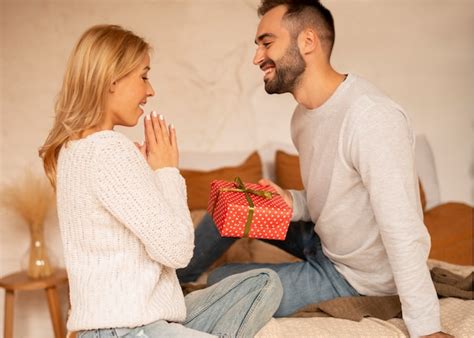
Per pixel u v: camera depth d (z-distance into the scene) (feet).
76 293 4.74
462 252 8.40
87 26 9.84
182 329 4.73
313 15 6.08
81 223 4.71
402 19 10.27
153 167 5.37
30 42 9.79
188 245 4.81
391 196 5.29
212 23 10.05
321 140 6.13
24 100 9.84
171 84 10.07
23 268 8.91
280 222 5.71
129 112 5.16
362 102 5.63
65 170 4.77
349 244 6.22
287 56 6.11
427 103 10.41
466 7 10.33
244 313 5.43
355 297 6.05
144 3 9.92
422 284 5.22
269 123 10.28
